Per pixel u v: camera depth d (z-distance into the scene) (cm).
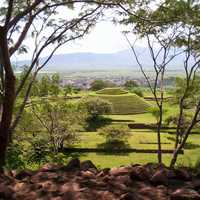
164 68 2269
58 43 1667
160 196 368
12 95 1084
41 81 2659
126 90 7925
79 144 4053
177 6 1611
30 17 1301
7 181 405
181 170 418
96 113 5416
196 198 365
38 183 396
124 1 1359
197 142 4238
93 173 426
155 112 3994
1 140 1084
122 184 386
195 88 2397
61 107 3238
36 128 2861
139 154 3859
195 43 2138
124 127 4294
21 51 1653
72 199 364
